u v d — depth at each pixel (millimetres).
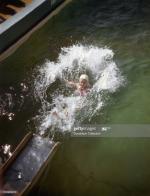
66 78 14594
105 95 13727
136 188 10656
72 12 18922
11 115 13211
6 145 12172
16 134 12508
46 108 13375
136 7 18953
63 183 10852
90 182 10898
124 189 10664
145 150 11766
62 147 11922
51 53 16062
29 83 14500
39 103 13609
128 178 10945
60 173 11133
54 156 11633
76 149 11875
